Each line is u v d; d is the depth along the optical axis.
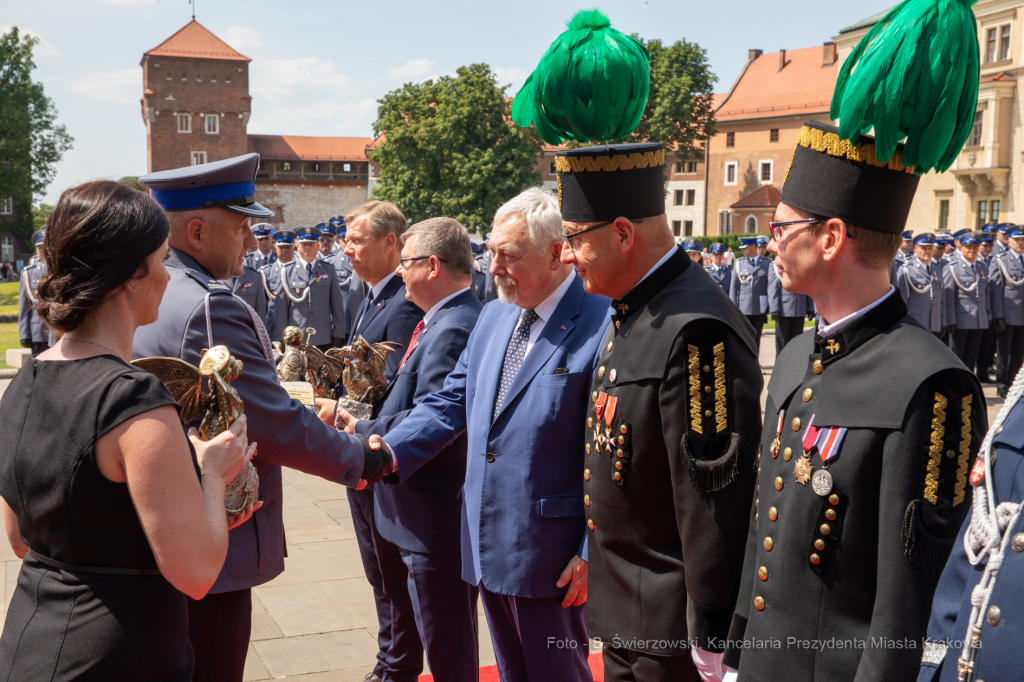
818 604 1.60
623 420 2.18
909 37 1.56
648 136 47.41
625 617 2.23
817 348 1.74
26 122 45.91
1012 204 40.28
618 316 2.30
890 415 1.52
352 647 3.71
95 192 1.65
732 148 62.06
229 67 69.56
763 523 1.76
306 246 12.64
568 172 2.29
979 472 1.38
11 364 12.55
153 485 1.53
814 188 1.70
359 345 3.27
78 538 1.58
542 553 2.47
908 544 1.46
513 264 2.53
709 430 1.99
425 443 2.79
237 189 2.48
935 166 1.65
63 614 1.59
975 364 13.38
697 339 2.04
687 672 2.16
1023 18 39.19
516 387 2.52
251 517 2.42
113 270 1.62
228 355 1.90
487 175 43.16
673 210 65.62
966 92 1.61
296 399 2.48
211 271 2.50
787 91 59.94
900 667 1.45
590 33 2.34
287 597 4.24
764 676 1.67
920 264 12.95
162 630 1.65
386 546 3.28
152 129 68.12
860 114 1.58
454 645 3.01
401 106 46.75
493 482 2.55
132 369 1.61
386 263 3.68
